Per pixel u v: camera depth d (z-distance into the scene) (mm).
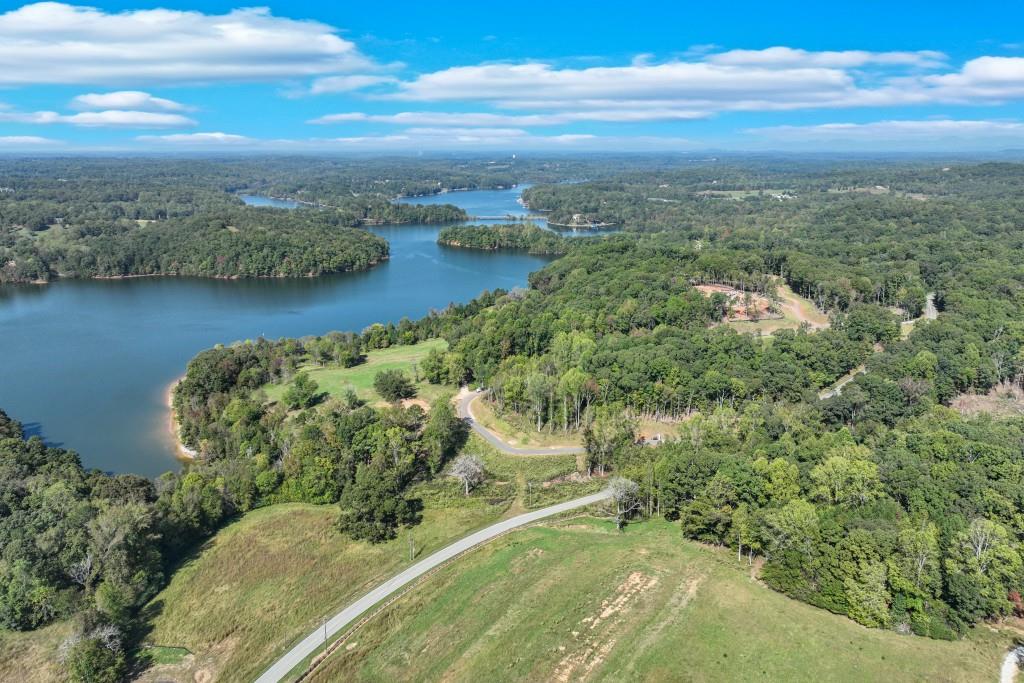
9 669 91250
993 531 89000
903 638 85688
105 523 107375
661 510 123750
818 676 79375
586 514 125625
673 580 99312
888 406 155500
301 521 127562
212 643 95438
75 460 154125
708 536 109938
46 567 103125
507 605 96250
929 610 87688
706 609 92188
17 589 98312
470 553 113562
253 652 92688
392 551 116250
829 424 154625
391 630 94500
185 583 109625
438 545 116875
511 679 81750
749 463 117500
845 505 106125
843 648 83812
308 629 95938
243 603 103688
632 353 182000
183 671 89938
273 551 117562
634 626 89375
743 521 104250
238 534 123875
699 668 81500
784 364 180750
